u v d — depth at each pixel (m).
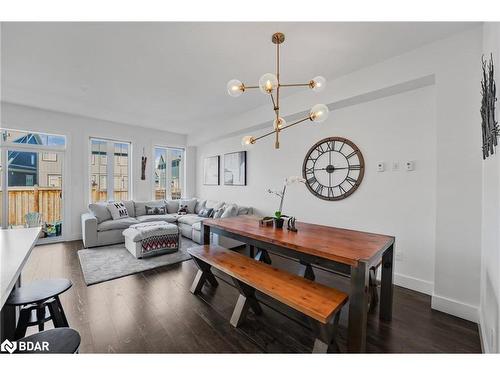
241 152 4.97
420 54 2.28
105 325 1.89
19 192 4.18
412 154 2.59
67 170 4.57
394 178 2.72
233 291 2.53
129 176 5.51
